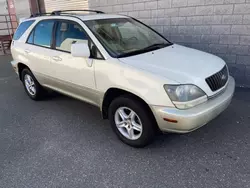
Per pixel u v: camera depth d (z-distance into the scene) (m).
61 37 3.67
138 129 2.91
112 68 2.92
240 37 4.64
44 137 3.36
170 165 2.66
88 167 2.68
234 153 2.80
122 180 2.46
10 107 4.50
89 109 4.25
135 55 3.12
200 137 3.16
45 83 4.25
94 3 6.96
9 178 2.56
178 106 2.50
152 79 2.60
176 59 3.02
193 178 2.44
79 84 3.43
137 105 2.77
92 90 3.26
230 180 2.38
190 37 5.31
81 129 3.54
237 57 4.80
